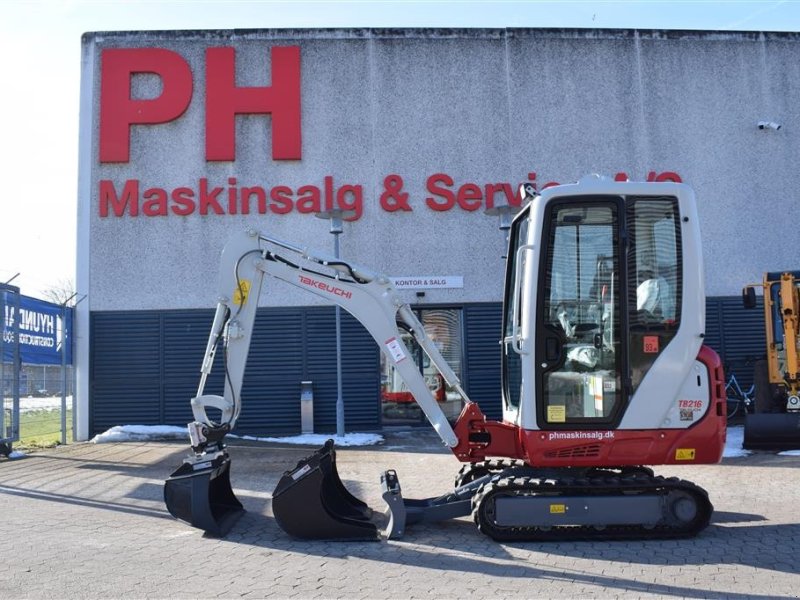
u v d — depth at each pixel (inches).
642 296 258.2
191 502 266.2
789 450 460.8
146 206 610.2
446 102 631.2
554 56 637.9
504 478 261.4
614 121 634.8
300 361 610.2
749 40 646.5
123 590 206.5
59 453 497.0
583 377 257.6
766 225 634.2
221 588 208.1
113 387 600.1
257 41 627.2
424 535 266.7
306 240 616.7
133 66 618.8
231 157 614.5
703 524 256.1
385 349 287.7
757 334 626.8
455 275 619.5
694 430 254.4
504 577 216.2
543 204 261.6
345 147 624.4
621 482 254.4
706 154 636.7
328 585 210.1
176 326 604.7
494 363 614.9
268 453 494.0
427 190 624.1
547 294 259.8
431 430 607.5
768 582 209.5
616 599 196.9
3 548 251.9
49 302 546.6
